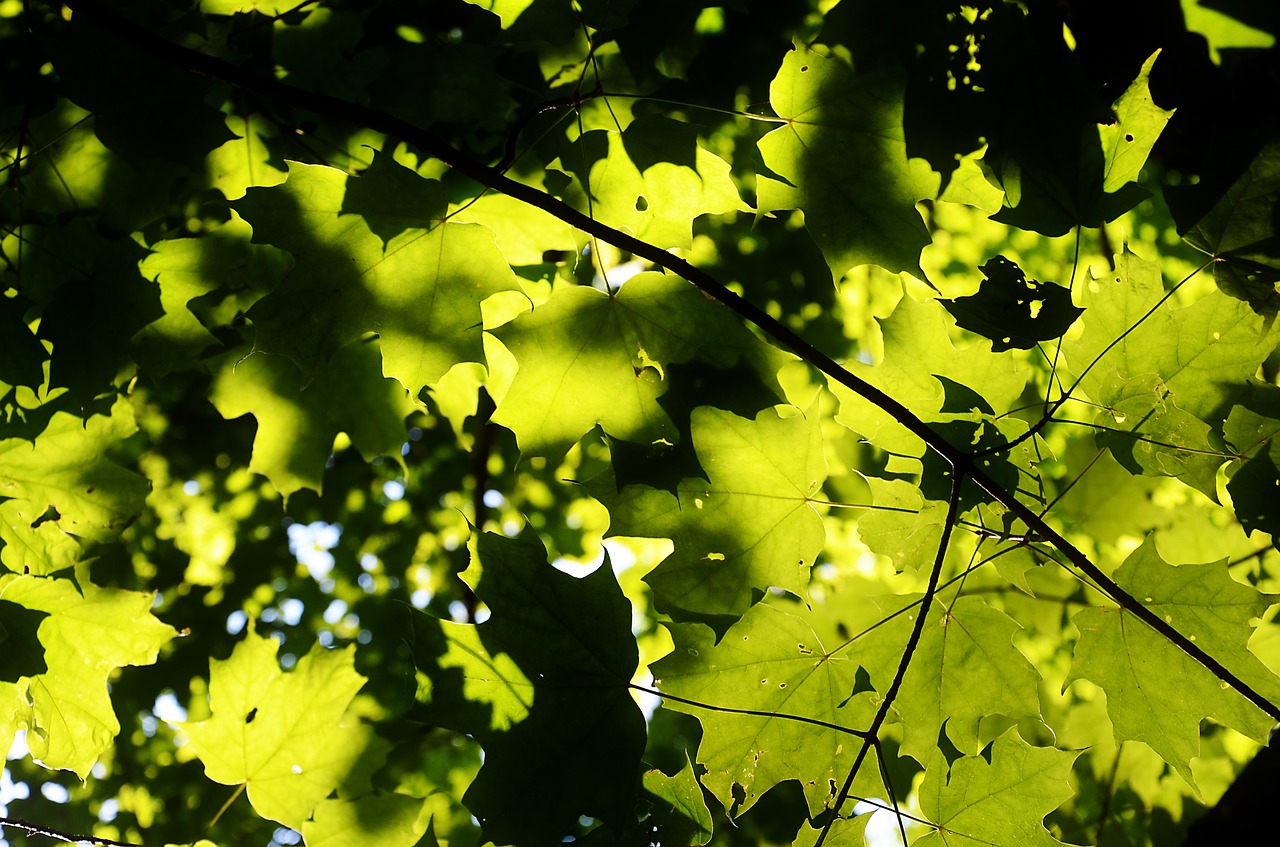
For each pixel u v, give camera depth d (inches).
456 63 87.4
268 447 87.0
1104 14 83.2
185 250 85.4
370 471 148.4
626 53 82.9
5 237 84.1
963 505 80.7
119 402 84.5
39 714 83.2
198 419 138.1
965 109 80.4
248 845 127.3
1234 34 83.2
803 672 80.7
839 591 144.1
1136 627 80.6
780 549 80.7
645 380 80.4
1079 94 80.1
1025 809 80.4
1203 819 91.4
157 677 136.4
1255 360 80.0
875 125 80.3
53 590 83.0
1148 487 113.7
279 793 82.7
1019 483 80.7
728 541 80.6
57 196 84.4
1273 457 79.9
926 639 81.0
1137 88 79.9
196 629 141.2
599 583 80.1
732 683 80.5
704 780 80.6
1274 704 80.0
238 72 79.8
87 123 84.2
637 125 80.4
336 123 87.4
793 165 80.7
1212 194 80.4
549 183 84.3
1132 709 80.9
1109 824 123.6
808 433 80.4
